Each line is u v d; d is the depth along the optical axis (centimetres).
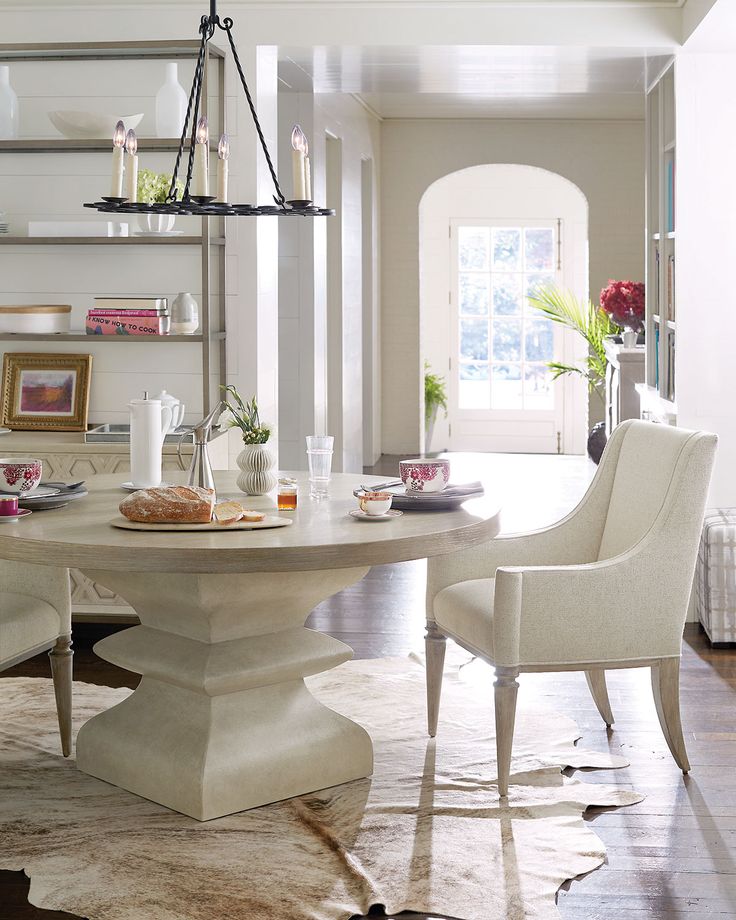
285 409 637
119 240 440
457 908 234
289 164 609
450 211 1018
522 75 509
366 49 463
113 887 243
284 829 271
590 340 874
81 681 386
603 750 322
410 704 360
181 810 279
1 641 287
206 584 270
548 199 1009
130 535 256
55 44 441
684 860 256
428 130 927
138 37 460
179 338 440
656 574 295
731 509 457
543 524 637
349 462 782
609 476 338
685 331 461
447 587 326
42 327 452
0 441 438
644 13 449
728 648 423
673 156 490
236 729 285
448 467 294
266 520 268
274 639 293
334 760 296
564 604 288
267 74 475
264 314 484
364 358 907
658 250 532
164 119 441
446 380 1037
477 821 274
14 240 443
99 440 436
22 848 262
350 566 248
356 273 806
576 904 238
